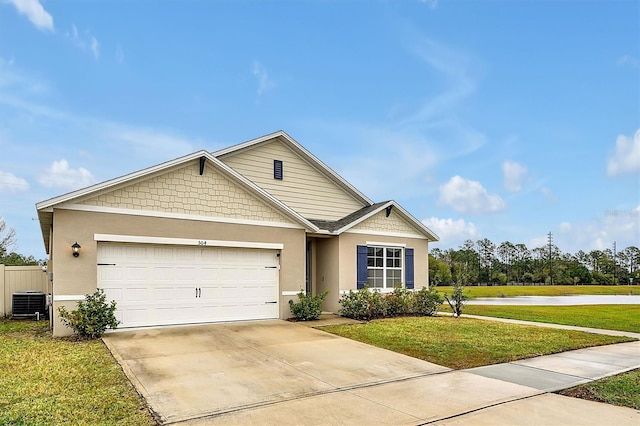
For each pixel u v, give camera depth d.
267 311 13.27
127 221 10.98
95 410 5.68
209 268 12.32
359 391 6.76
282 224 13.66
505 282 62.25
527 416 5.74
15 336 10.73
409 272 17.30
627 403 6.33
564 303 27.09
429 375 7.81
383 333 11.51
